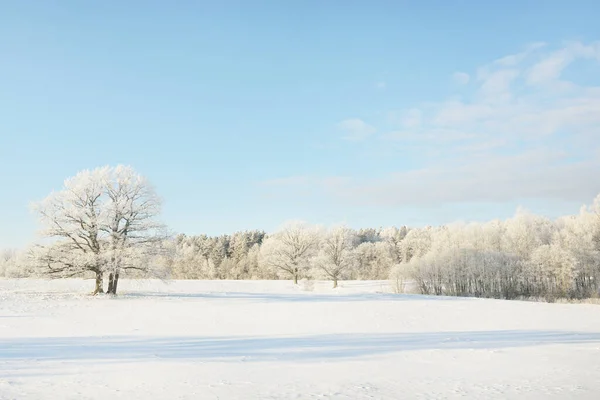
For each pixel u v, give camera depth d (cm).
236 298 4391
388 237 14138
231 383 1155
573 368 1350
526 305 3744
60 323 2370
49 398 1005
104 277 4466
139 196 4316
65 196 4131
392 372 1298
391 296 4928
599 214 7944
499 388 1103
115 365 1369
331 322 2516
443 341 1872
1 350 1589
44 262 3975
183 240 14112
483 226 9325
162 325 2333
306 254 7862
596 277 6203
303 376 1241
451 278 6644
